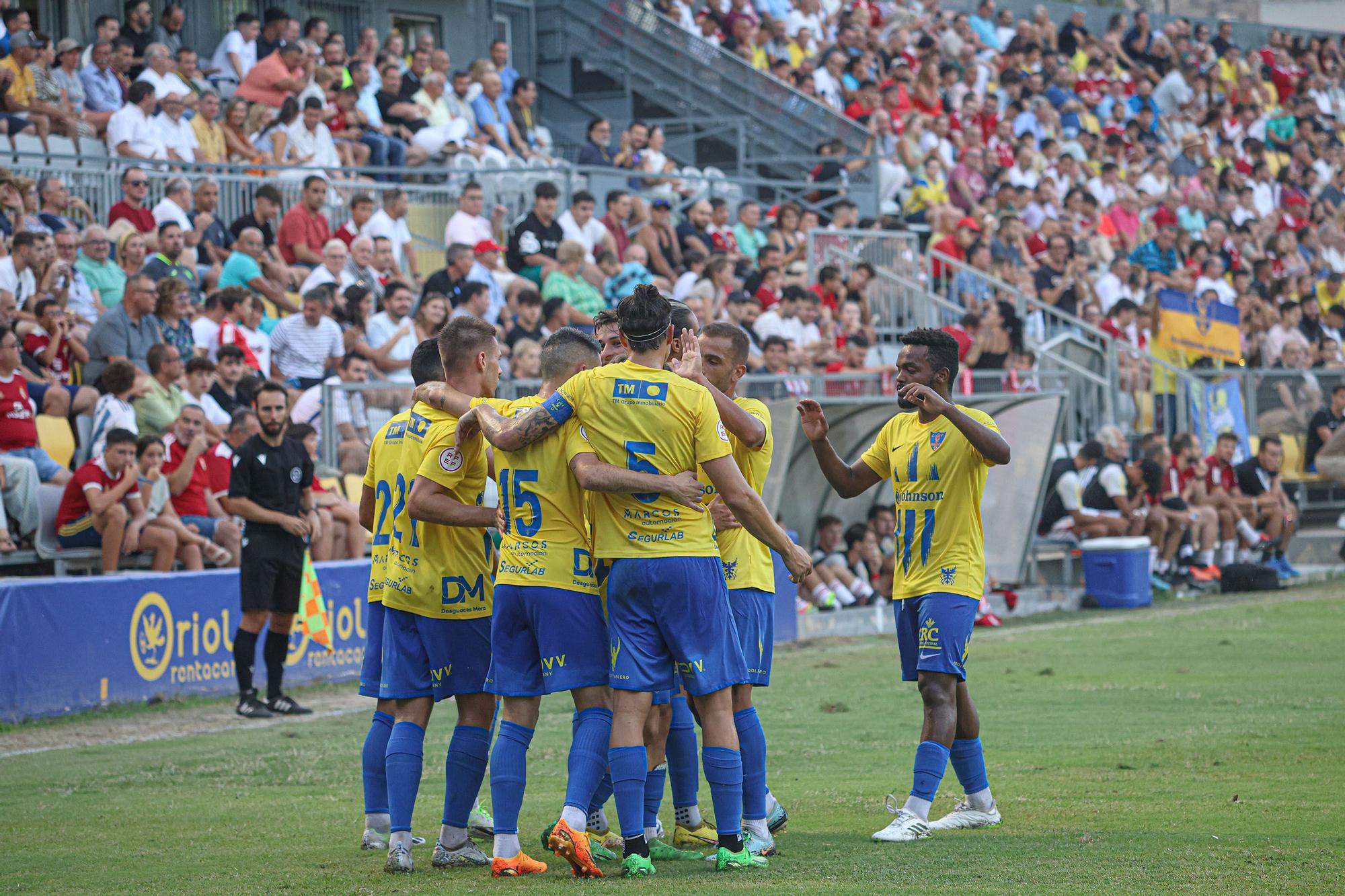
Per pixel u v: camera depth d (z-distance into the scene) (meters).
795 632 49.66
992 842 19.84
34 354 42.59
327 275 51.41
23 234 43.59
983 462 21.41
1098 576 58.16
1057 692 35.81
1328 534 72.69
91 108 56.19
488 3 85.50
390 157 63.72
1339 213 115.00
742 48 85.62
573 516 19.11
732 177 81.69
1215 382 71.50
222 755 29.64
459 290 52.97
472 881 18.09
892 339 64.88
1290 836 19.84
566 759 28.50
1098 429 65.44
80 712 35.09
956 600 21.12
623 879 17.84
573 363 19.86
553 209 58.50
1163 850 18.92
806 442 51.16
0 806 24.36
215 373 43.69
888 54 95.50
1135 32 116.75
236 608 39.22
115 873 19.00
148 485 39.47
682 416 18.88
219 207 53.62
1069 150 97.25
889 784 25.11
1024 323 68.62
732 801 18.66
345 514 42.72
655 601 18.67
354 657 42.12
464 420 19.38
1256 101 118.31
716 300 59.41
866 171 77.75
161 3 68.31
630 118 85.69
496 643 19.22
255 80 60.06
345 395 45.25
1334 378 77.62
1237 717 31.45
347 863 19.53
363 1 78.75
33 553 38.62
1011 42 104.25
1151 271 86.31
